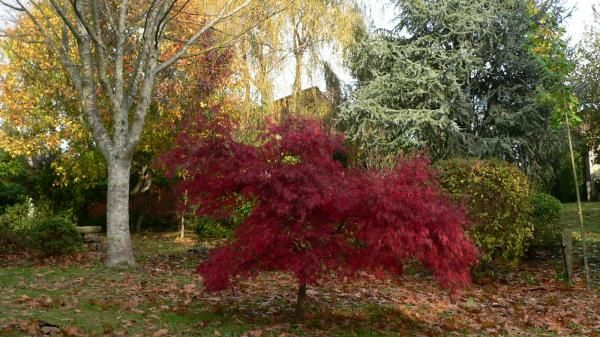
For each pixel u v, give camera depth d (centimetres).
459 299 723
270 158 521
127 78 1295
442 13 1839
